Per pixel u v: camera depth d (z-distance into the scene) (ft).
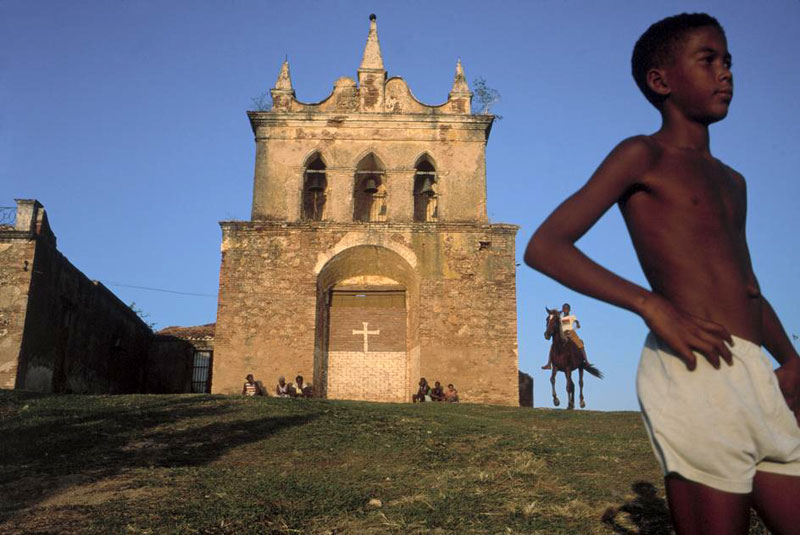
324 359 87.86
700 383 6.83
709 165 7.62
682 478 6.92
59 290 86.28
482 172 90.53
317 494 24.47
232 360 82.48
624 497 23.58
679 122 7.73
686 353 6.78
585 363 64.64
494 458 30.83
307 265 85.76
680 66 7.61
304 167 90.17
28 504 23.34
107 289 102.27
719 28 7.73
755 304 7.45
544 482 26.05
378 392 87.10
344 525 20.97
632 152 7.38
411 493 24.80
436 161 90.74
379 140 91.09
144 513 21.99
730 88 7.52
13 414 41.29
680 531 7.00
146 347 118.21
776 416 6.93
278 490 24.91
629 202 7.63
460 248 86.69
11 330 76.89
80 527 20.72
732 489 6.69
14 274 78.89
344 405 51.31
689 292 7.23
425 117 91.50
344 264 88.99
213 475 27.35
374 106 92.32
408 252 86.22
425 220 93.71
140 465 29.43
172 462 30.40
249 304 84.28
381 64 94.02
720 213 7.43
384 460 31.24
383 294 91.15
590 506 22.58
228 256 85.76
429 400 80.33
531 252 7.13
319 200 93.66
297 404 49.24
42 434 35.47
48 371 83.20
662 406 7.01
